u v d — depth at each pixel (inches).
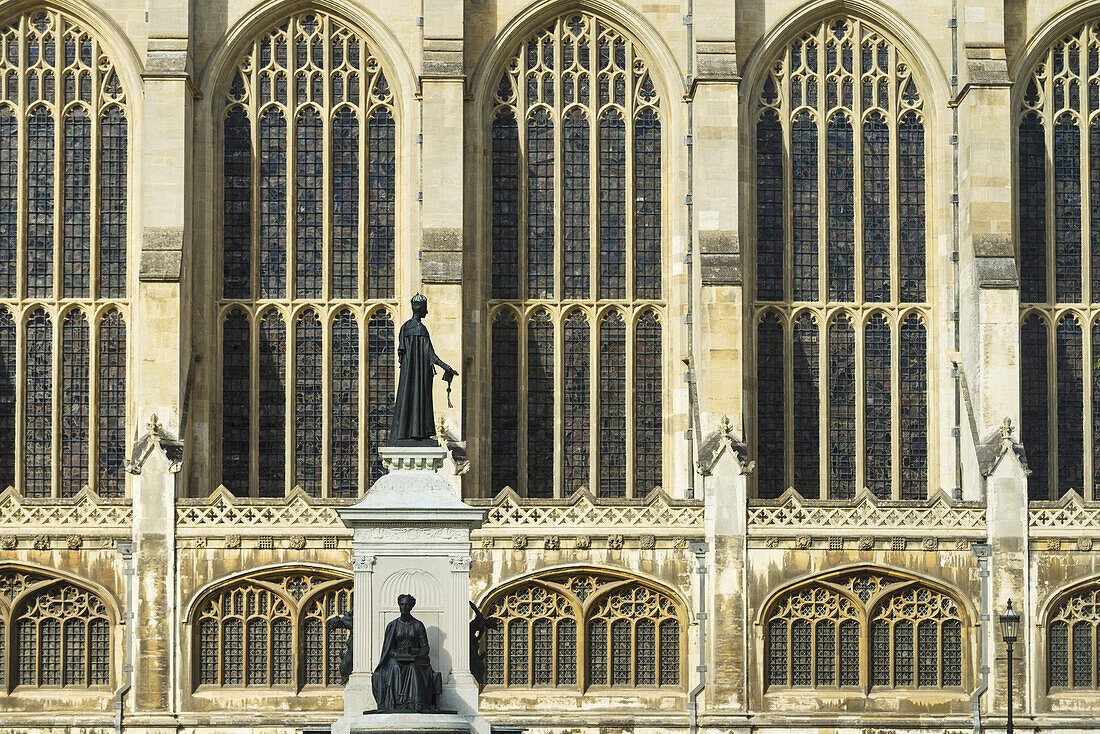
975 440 2322.8
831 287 2497.5
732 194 2352.4
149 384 2267.5
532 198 2482.8
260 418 2436.0
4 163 2463.1
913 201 2513.5
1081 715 2230.6
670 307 2460.6
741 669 2210.9
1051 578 2239.2
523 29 2481.5
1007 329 2322.8
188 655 2199.8
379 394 2452.0
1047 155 2513.5
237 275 2454.5
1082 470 2490.2
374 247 2469.2
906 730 2218.3
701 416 2283.5
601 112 2495.1
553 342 2465.6
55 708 2194.9
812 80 2516.0
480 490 2411.4
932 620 2247.8
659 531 2226.9
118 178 2468.0
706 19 2399.1
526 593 2230.6
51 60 2476.6
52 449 2428.6
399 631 1475.1
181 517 2215.8
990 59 2407.7
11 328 2442.2
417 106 2459.4
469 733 1449.3
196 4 2452.0
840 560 2229.3
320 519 2218.3
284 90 2477.9
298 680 2212.1
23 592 2208.4
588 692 2220.7
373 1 2475.4
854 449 2472.9
